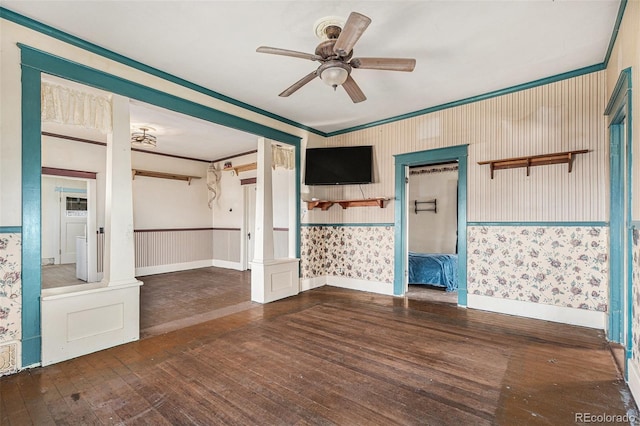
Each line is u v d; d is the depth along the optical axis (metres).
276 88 3.71
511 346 2.82
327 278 5.49
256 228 4.50
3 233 2.32
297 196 5.00
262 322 3.51
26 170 2.42
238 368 2.44
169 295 4.75
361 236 5.09
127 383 2.23
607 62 3.03
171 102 3.36
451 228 6.84
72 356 2.62
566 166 3.38
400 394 2.08
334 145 5.44
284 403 1.99
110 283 2.87
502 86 3.68
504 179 3.76
